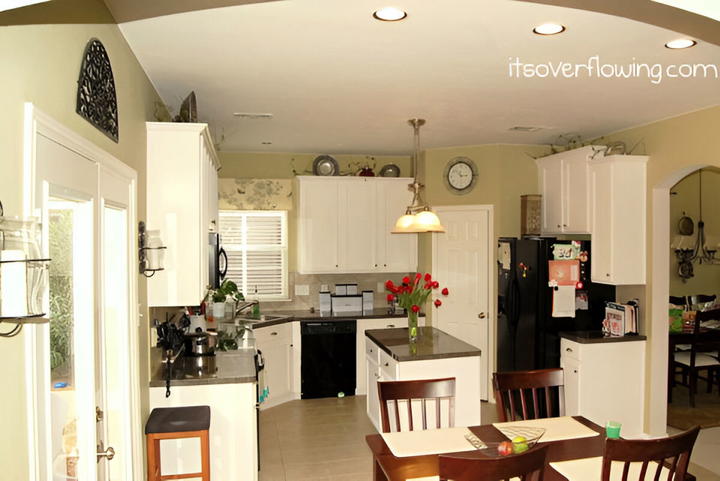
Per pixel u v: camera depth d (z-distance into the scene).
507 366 5.39
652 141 4.56
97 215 2.06
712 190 6.80
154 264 3.04
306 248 6.12
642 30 2.56
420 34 2.61
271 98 3.78
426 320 6.10
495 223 5.70
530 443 2.35
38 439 1.46
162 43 2.69
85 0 1.98
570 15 2.38
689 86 3.47
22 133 1.42
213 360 3.71
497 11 2.34
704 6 1.35
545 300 4.83
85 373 1.94
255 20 2.42
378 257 6.28
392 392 2.87
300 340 5.91
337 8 2.30
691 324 5.79
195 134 3.22
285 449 4.48
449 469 1.85
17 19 1.40
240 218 6.30
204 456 2.86
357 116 4.35
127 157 2.66
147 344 3.13
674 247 6.79
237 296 5.64
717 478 3.86
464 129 4.91
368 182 6.26
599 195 4.71
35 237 1.25
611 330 4.76
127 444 2.57
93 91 2.06
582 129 4.91
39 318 1.41
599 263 4.73
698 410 5.30
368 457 4.31
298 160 6.35
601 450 2.42
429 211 4.21
